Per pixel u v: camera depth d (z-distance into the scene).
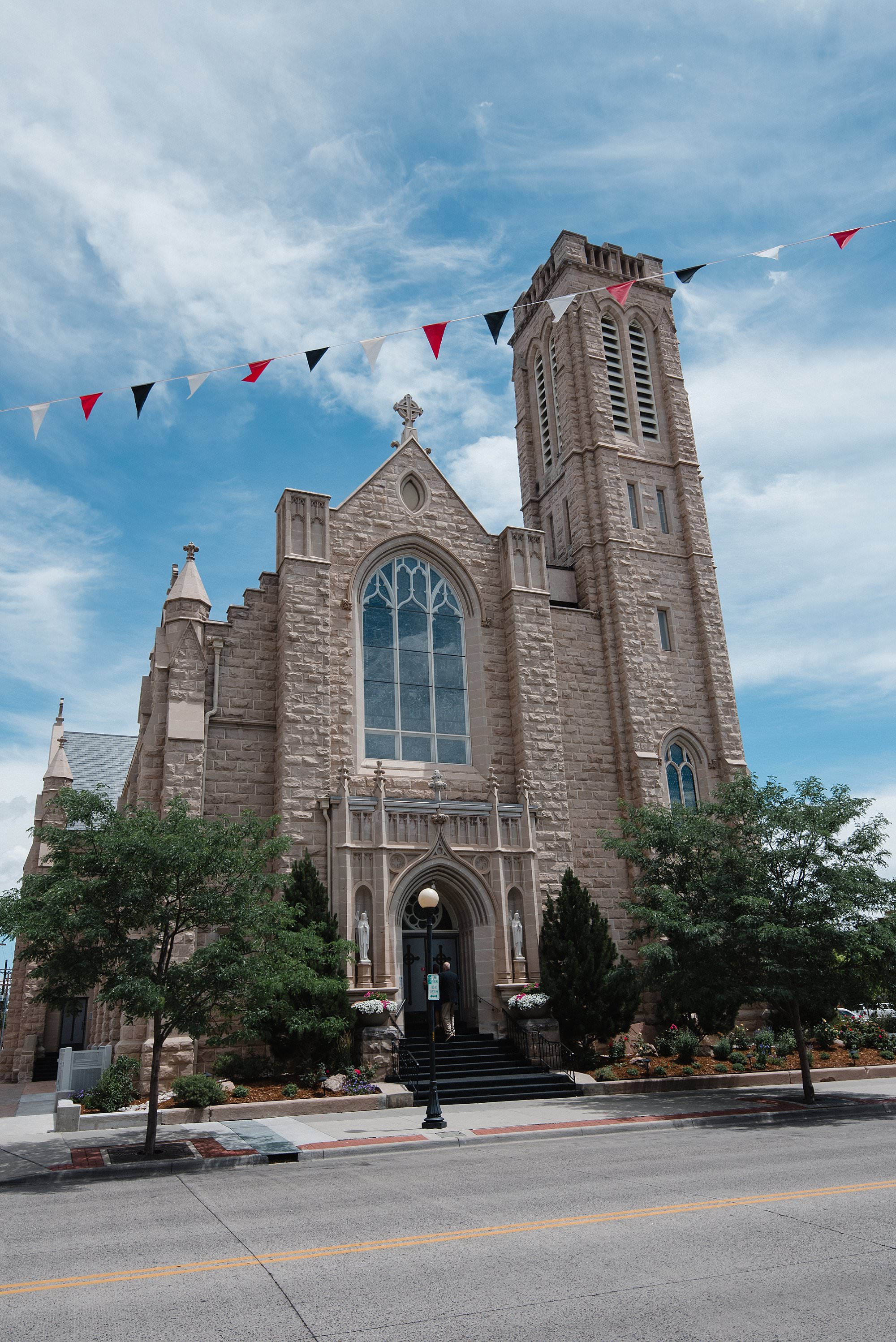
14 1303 8.14
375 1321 7.35
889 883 22.45
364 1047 25.20
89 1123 20.58
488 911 29.27
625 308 41.62
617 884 32.81
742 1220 10.41
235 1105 21.84
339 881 27.39
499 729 32.69
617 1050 27.81
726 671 37.62
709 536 39.31
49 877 17.67
